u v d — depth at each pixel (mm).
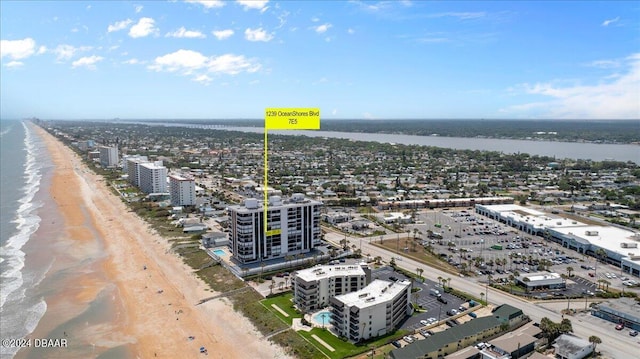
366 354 148750
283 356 150000
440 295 196500
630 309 172750
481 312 181625
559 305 189375
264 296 193875
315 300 182000
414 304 188750
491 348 148875
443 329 166750
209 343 160125
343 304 159375
